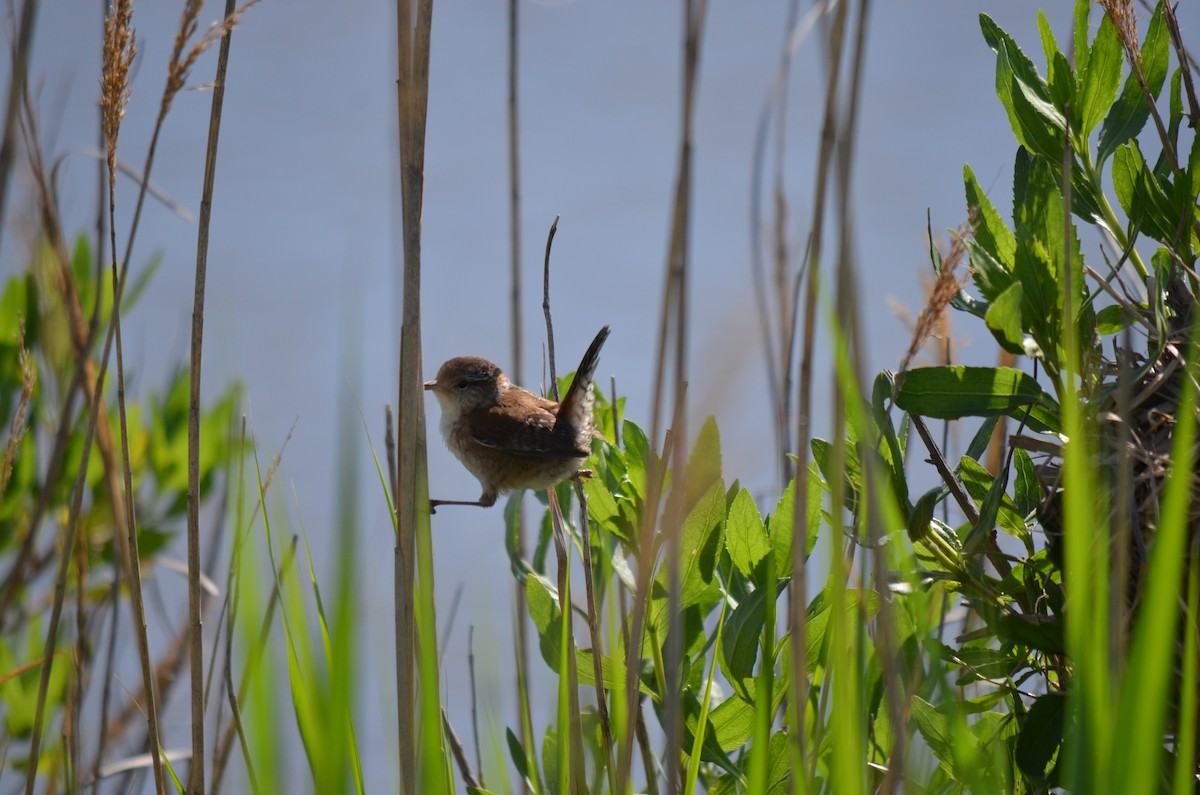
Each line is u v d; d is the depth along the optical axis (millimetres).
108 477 7992
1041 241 5691
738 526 6281
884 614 4762
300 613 5508
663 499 6605
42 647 9695
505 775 6219
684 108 5309
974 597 5750
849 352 4840
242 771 6723
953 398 5539
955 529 6484
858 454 5766
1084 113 6000
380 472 6098
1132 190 5953
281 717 4883
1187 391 4113
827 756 5980
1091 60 5941
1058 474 5312
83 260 10234
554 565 7449
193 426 6027
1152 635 3803
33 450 9773
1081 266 5586
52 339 9461
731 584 6676
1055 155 6031
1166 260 5859
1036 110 6016
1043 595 5648
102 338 9945
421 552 5406
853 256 4828
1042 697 5320
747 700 6078
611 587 6988
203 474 10508
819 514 6246
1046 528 5367
